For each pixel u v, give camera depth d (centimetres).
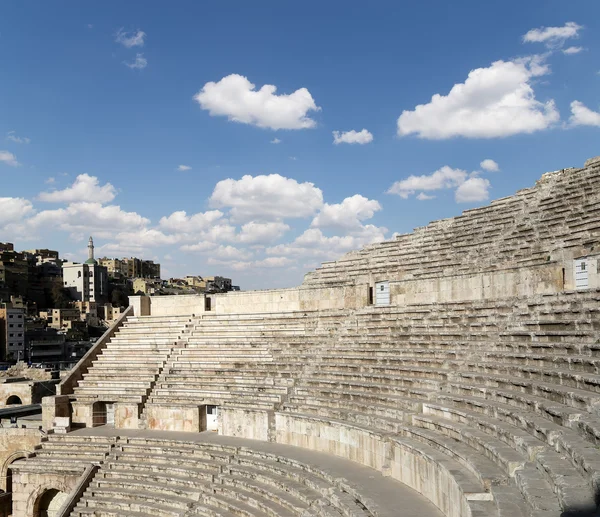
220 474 2644
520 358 2091
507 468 1400
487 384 2092
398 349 2803
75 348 13550
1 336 12081
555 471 1182
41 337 13038
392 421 2219
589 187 3177
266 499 2289
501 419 1770
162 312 4425
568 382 1709
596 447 1243
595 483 1034
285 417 2856
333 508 1877
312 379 3016
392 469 2072
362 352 3028
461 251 3616
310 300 3791
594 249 2606
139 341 4078
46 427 3581
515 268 2769
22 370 5828
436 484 1678
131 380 3725
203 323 4069
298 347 3434
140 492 2791
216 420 3362
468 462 1553
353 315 3403
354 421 2464
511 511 1132
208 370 3541
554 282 2616
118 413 3559
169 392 3497
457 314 2773
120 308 18450
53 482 3173
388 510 1677
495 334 2367
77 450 3303
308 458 2478
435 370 2408
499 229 3525
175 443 3116
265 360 3459
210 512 2411
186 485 2717
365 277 3919
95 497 2892
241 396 3222
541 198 3491
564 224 3031
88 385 3781
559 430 1412
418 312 3023
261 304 4006
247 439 3036
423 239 4078
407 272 3725
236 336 3747
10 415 4341
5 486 3597
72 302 18150
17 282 18312
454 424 1906
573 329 2006
